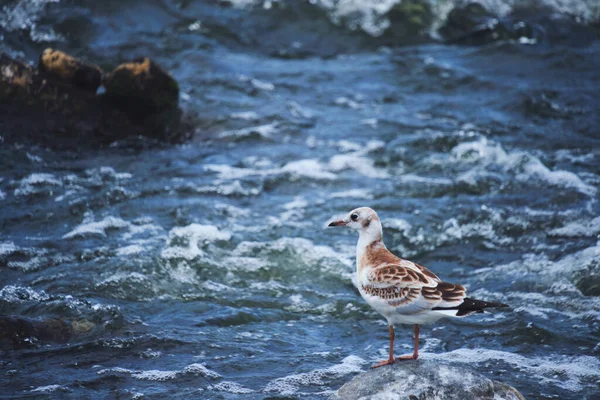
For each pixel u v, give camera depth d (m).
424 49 26.11
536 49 25.47
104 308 11.23
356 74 24.14
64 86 19.28
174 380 9.55
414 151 18.41
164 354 10.20
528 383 9.56
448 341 10.80
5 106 18.77
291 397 9.20
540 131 19.58
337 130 19.95
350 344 10.80
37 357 9.97
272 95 22.11
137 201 15.53
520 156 17.62
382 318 11.62
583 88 22.56
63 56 19.42
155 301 11.88
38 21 24.50
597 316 11.37
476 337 10.88
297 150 18.73
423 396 8.27
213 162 17.91
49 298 11.59
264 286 12.55
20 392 9.11
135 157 17.86
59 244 13.67
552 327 11.05
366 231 9.44
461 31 27.50
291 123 20.25
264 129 19.88
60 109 18.98
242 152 18.61
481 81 23.14
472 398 8.27
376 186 16.62
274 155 18.41
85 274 12.52
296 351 10.49
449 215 15.09
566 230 14.41
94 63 23.34
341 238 14.30
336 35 27.19
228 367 9.93
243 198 16.02
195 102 21.14
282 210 15.50
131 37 24.94
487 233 14.45
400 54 25.66
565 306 11.70
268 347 10.56
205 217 14.95
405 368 8.67
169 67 23.47
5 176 16.25
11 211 14.84
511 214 15.05
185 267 12.91
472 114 20.84
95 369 9.75
